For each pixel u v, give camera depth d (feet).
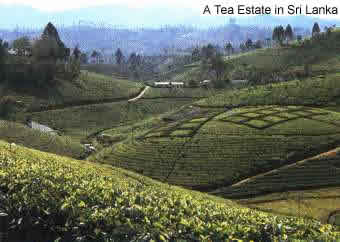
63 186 84.74
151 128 496.23
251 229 77.05
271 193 310.86
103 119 615.98
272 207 282.97
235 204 214.48
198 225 72.69
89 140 521.65
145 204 85.10
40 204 76.59
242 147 372.17
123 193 87.76
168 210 81.41
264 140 377.30
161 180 349.00
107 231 70.74
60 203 76.28
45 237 73.77
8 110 563.48
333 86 499.10
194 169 355.36
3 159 110.63
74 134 548.72
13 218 75.51
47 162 145.18
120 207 77.46
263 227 79.36
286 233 78.48
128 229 69.21
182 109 571.69
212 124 432.25
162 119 546.67
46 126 556.92
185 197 104.42
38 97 623.77
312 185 313.94
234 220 83.15
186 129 431.84
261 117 430.61
